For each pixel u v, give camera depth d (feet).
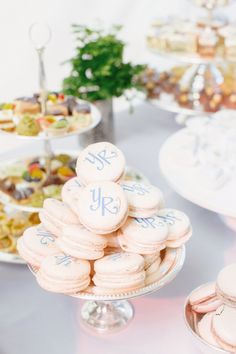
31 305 2.27
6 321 2.19
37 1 4.03
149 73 3.98
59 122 2.67
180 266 2.05
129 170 3.04
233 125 3.13
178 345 2.09
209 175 2.82
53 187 2.77
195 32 3.78
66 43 4.33
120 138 3.59
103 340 2.11
